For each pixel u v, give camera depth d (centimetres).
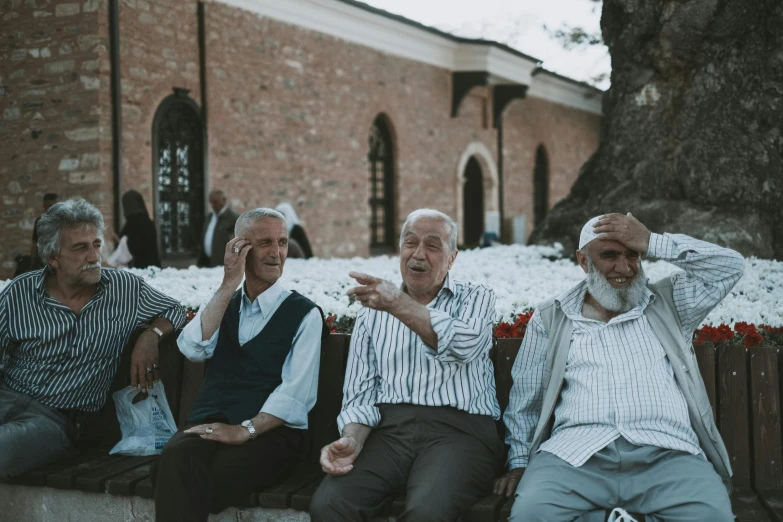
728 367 323
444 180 2062
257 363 343
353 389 329
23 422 356
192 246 1288
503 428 348
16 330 364
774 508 293
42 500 349
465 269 604
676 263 301
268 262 347
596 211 696
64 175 1112
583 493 287
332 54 1614
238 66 1366
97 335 367
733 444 322
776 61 618
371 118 1755
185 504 308
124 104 1137
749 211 619
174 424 377
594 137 3019
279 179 1477
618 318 307
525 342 327
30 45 1117
